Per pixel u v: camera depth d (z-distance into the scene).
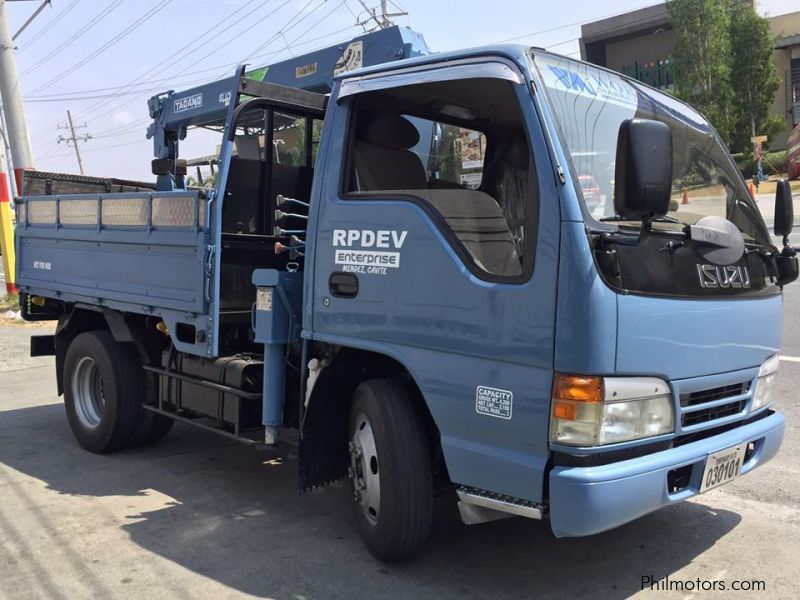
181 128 8.59
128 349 5.93
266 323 4.36
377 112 4.12
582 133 3.34
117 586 3.70
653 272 3.12
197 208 4.71
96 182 7.68
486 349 3.25
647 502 3.07
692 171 3.94
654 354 3.10
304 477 4.13
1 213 15.74
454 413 3.40
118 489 5.20
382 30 6.43
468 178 4.21
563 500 2.96
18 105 15.81
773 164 32.84
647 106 3.89
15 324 14.39
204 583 3.72
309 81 7.08
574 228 3.00
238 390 4.67
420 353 3.54
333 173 4.03
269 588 3.66
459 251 3.41
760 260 3.81
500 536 4.23
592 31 40.56
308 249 4.14
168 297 5.05
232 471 5.61
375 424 3.77
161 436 6.22
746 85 33.81
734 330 3.50
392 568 3.85
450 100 4.05
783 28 37.31
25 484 5.32
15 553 4.11
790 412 6.38
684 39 32.44
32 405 8.05
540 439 3.08
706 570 3.75
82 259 6.11
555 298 3.03
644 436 3.11
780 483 4.93
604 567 3.81
